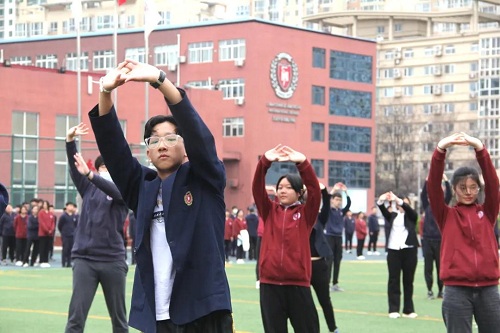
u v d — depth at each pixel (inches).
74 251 402.6
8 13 4682.6
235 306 651.5
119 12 4020.7
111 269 402.3
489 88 4468.5
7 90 1923.0
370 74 3112.7
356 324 561.0
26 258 1178.0
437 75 4584.2
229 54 2787.9
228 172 2773.1
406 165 3838.6
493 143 4453.7
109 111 223.6
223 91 2787.9
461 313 339.6
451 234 343.0
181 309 223.1
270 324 384.8
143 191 229.8
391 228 597.9
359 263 1318.9
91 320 560.4
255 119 2753.4
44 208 1171.9
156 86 215.8
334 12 4591.5
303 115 2896.2
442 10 5098.4
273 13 5113.2
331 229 794.2
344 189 741.9
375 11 4697.3
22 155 1437.0
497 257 342.3
